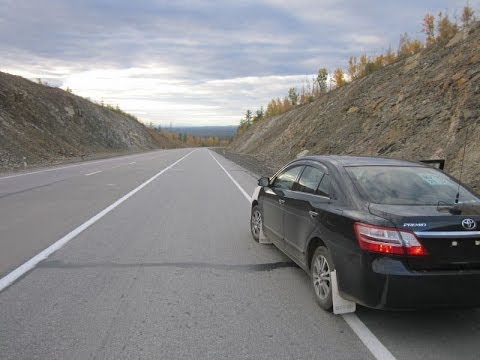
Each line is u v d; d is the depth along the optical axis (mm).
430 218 3746
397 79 19828
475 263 3766
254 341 3791
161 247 6926
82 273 5562
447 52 16984
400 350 3666
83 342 3723
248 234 7945
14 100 40125
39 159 31281
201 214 9977
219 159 38688
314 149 23922
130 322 4133
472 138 11336
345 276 4055
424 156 13102
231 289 5070
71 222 8852
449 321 4254
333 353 3600
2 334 3854
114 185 15805
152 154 51188
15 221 8906
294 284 5262
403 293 3648
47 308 4430
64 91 60156
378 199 4258
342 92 27688
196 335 3889
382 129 17578
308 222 4879
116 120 74875
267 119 62344
